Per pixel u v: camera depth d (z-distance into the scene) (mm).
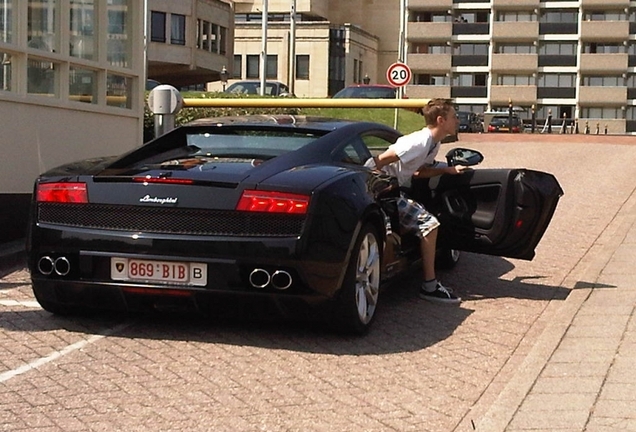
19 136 9445
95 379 5203
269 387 5117
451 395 5059
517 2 72625
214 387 5098
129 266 5770
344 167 6285
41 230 5953
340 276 5727
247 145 6465
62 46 10148
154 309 5906
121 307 5957
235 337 6082
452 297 7230
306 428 4508
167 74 59938
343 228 5719
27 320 6438
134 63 11789
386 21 77812
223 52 60844
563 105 72500
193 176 5746
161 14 54719
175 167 6004
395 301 7270
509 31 72625
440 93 74312
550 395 4734
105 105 11102
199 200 5648
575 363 5281
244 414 4691
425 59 74375
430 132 7129
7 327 6254
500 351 5938
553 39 72312
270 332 6211
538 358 5395
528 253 7523
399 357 5746
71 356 5629
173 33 55344
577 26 71938
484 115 56094
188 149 6512
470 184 7516
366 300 6215
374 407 4836
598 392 4762
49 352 5703
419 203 7652
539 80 72875
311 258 5551
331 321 5926
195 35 56750
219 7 59938
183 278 5676
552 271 8570
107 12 11070
